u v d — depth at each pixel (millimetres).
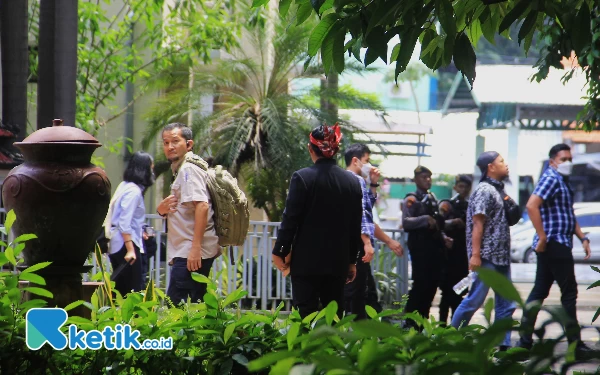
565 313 2686
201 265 8805
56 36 10711
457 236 12305
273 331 4711
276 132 18688
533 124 46344
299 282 7344
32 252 5852
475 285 10750
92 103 19969
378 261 14367
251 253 13594
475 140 48344
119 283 11070
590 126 12938
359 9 4547
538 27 5102
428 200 12039
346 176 7438
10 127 13398
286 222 7309
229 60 19859
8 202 5855
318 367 2771
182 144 8883
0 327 4672
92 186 5848
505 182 11492
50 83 10812
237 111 19672
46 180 5762
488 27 5129
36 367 4656
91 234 5934
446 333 3834
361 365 2844
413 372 2762
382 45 4477
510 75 44500
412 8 4453
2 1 13938
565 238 11328
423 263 11953
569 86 43250
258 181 18797
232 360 4574
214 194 8805
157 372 4680
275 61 19828
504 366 2600
